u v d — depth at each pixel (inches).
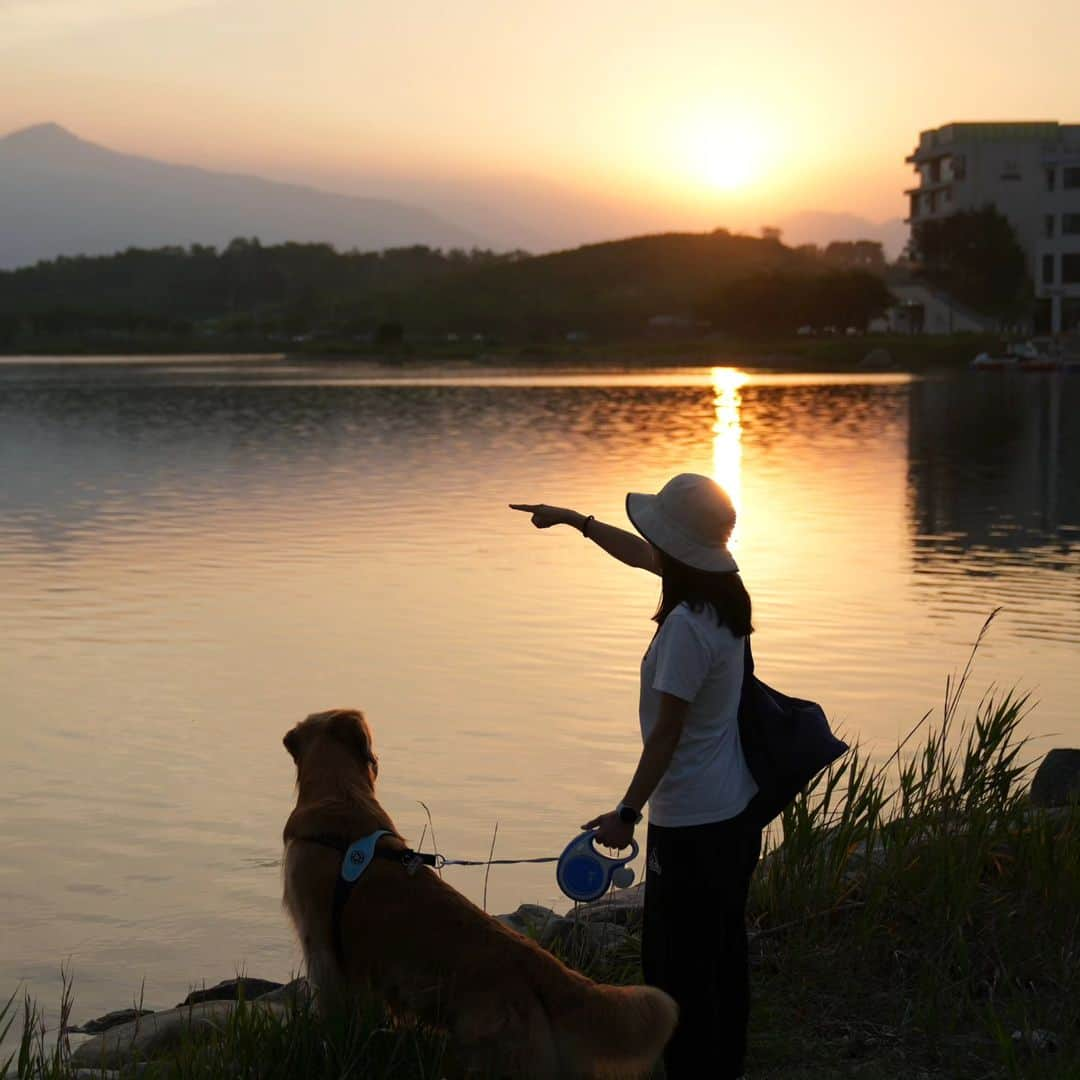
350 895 152.6
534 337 5610.2
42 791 346.3
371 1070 150.2
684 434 1521.9
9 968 250.7
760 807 157.5
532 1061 141.2
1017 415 1829.5
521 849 307.4
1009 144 4033.0
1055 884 210.7
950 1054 176.7
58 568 667.4
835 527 813.9
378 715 414.3
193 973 249.6
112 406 2049.7
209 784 352.8
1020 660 482.6
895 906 213.9
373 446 1369.3
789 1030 184.5
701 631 152.9
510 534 779.4
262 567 671.1
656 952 159.5
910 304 4190.5
